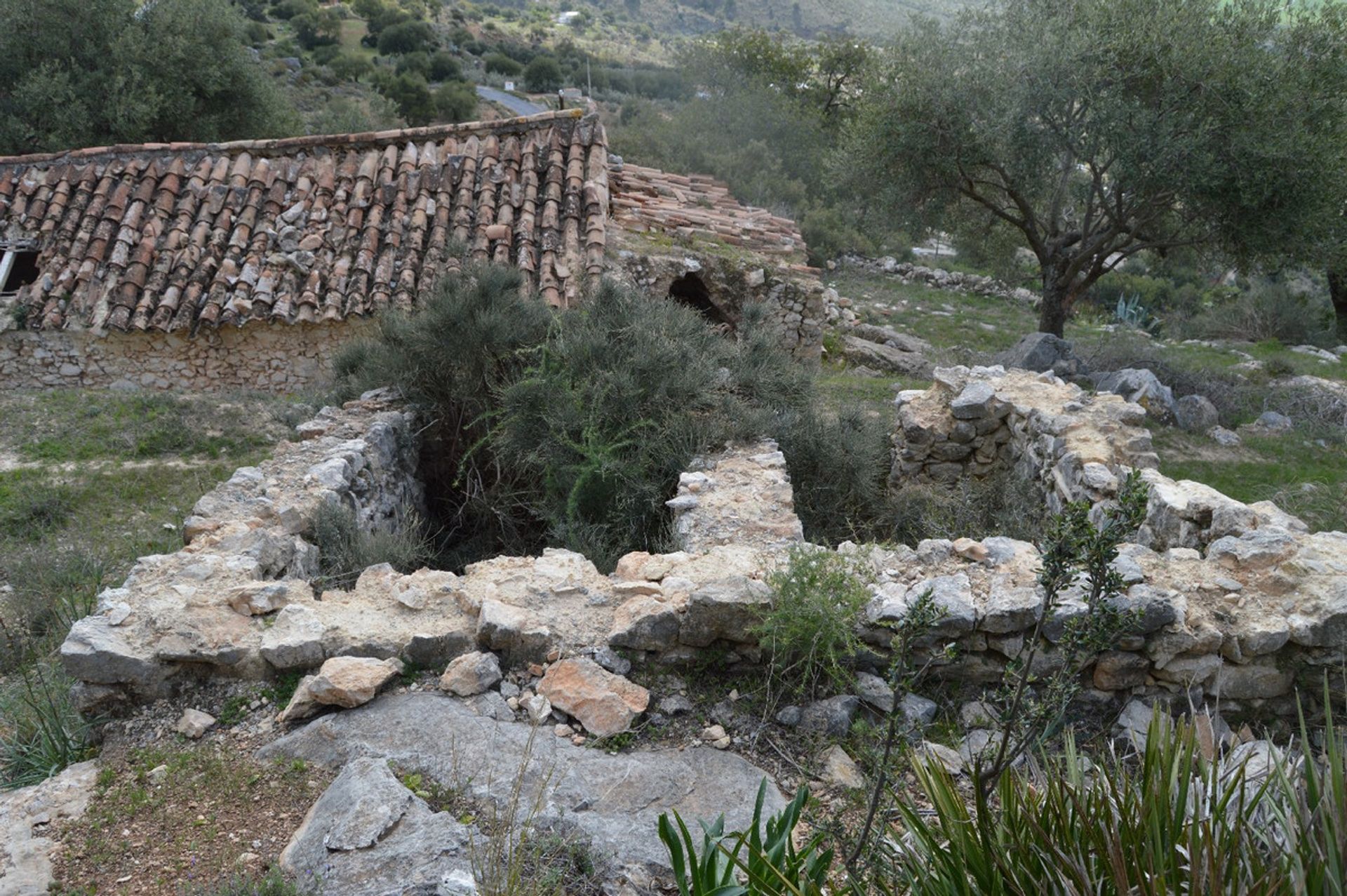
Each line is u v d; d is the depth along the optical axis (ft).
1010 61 42.60
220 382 39.29
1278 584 14.57
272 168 43.78
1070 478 22.31
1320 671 13.91
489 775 11.98
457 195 42.98
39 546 25.53
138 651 13.85
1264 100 39.52
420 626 14.65
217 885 10.57
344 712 13.41
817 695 14.02
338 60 156.46
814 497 24.97
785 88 107.86
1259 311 68.69
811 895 8.82
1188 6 41.16
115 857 11.19
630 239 45.68
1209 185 40.42
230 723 13.60
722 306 45.70
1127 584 14.06
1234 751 11.84
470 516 26.00
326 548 19.01
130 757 13.05
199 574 15.39
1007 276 60.75
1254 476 35.65
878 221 52.16
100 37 75.97
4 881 10.78
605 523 21.77
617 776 12.24
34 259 42.88
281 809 11.89
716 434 23.50
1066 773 11.94
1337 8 41.27
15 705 15.42
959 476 28.04
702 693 14.19
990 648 14.14
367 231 41.24
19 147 72.18
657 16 322.75
